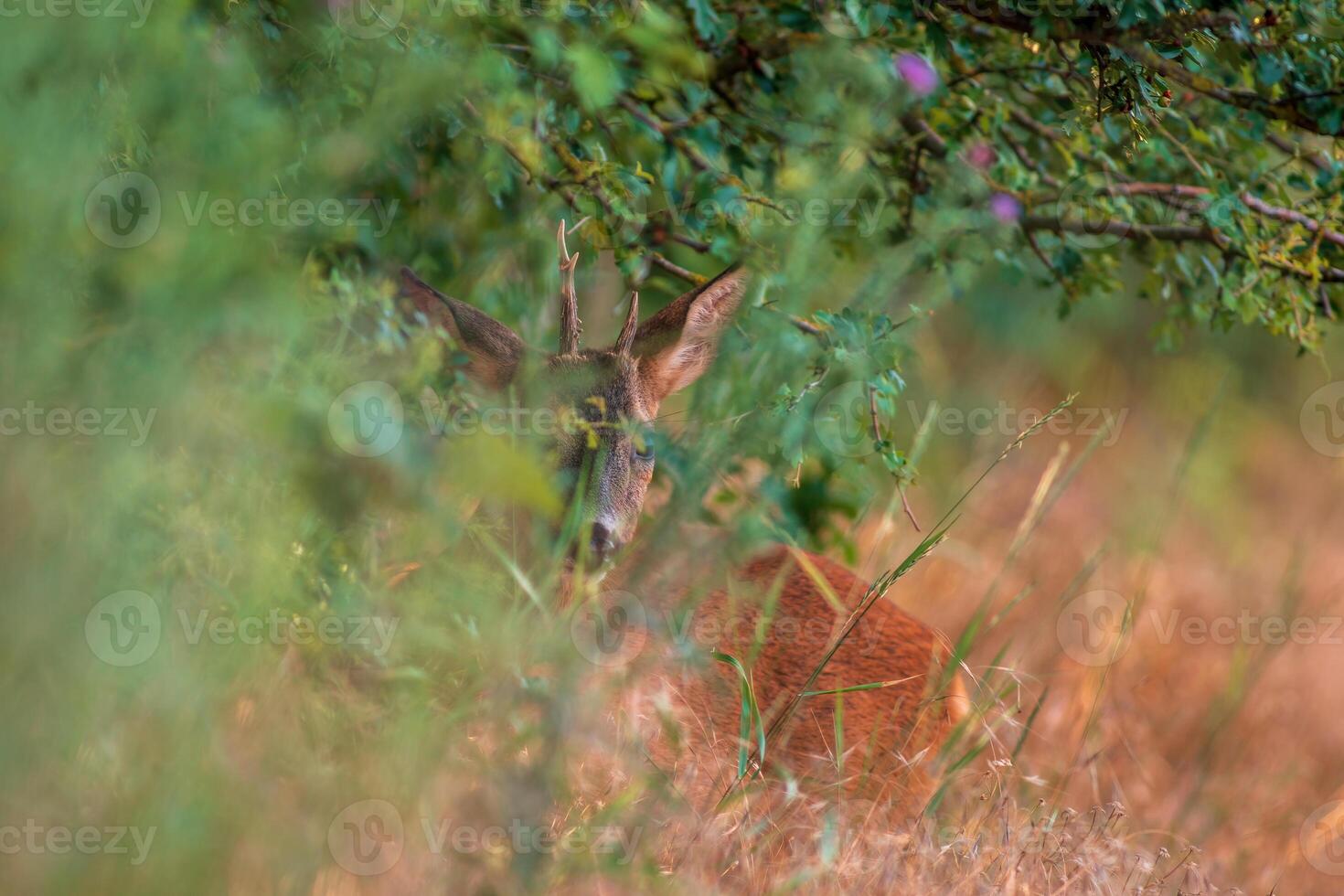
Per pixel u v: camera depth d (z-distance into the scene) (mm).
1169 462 19219
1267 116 9883
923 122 10648
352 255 9195
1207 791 11297
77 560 5566
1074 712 11469
